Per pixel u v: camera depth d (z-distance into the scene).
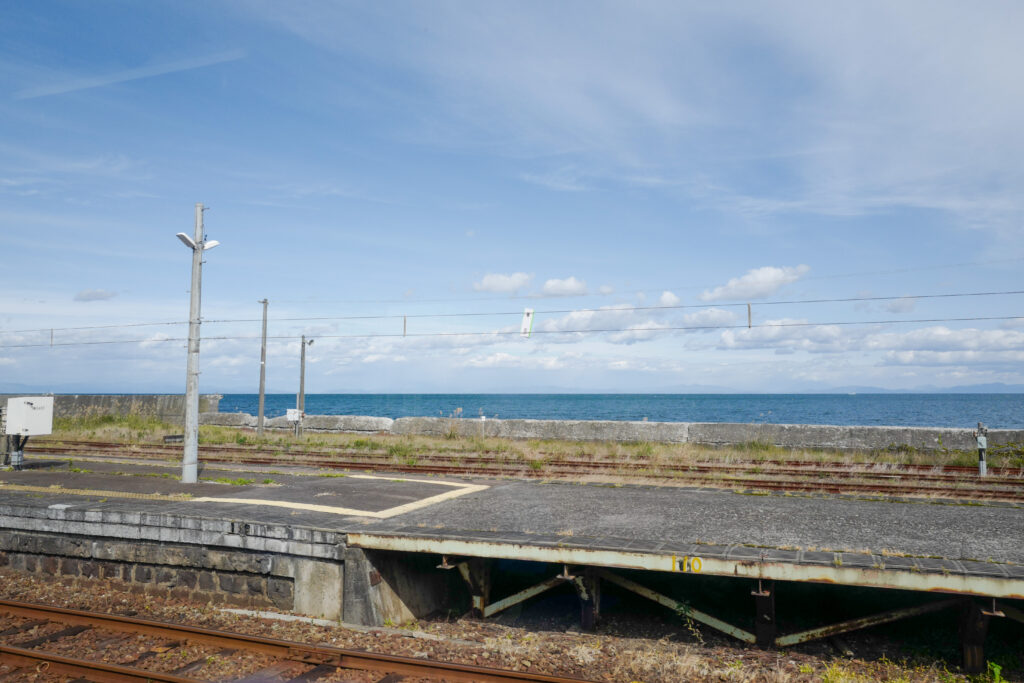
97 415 35.41
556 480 15.57
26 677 7.43
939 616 9.62
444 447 23.17
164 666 7.72
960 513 11.09
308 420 30.44
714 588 10.74
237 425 31.77
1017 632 9.08
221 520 10.26
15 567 11.74
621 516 10.84
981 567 7.71
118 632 8.76
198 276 14.92
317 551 9.67
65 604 10.14
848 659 8.43
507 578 11.88
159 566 10.73
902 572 7.70
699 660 8.16
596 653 8.42
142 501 12.12
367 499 12.59
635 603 10.90
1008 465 17.80
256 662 7.83
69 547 11.26
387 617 9.69
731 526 10.02
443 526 10.05
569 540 9.15
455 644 8.61
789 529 9.80
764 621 8.91
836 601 10.24
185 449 14.54
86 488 13.62
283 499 12.46
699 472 17.22
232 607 10.12
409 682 7.24
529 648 8.45
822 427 21.23
